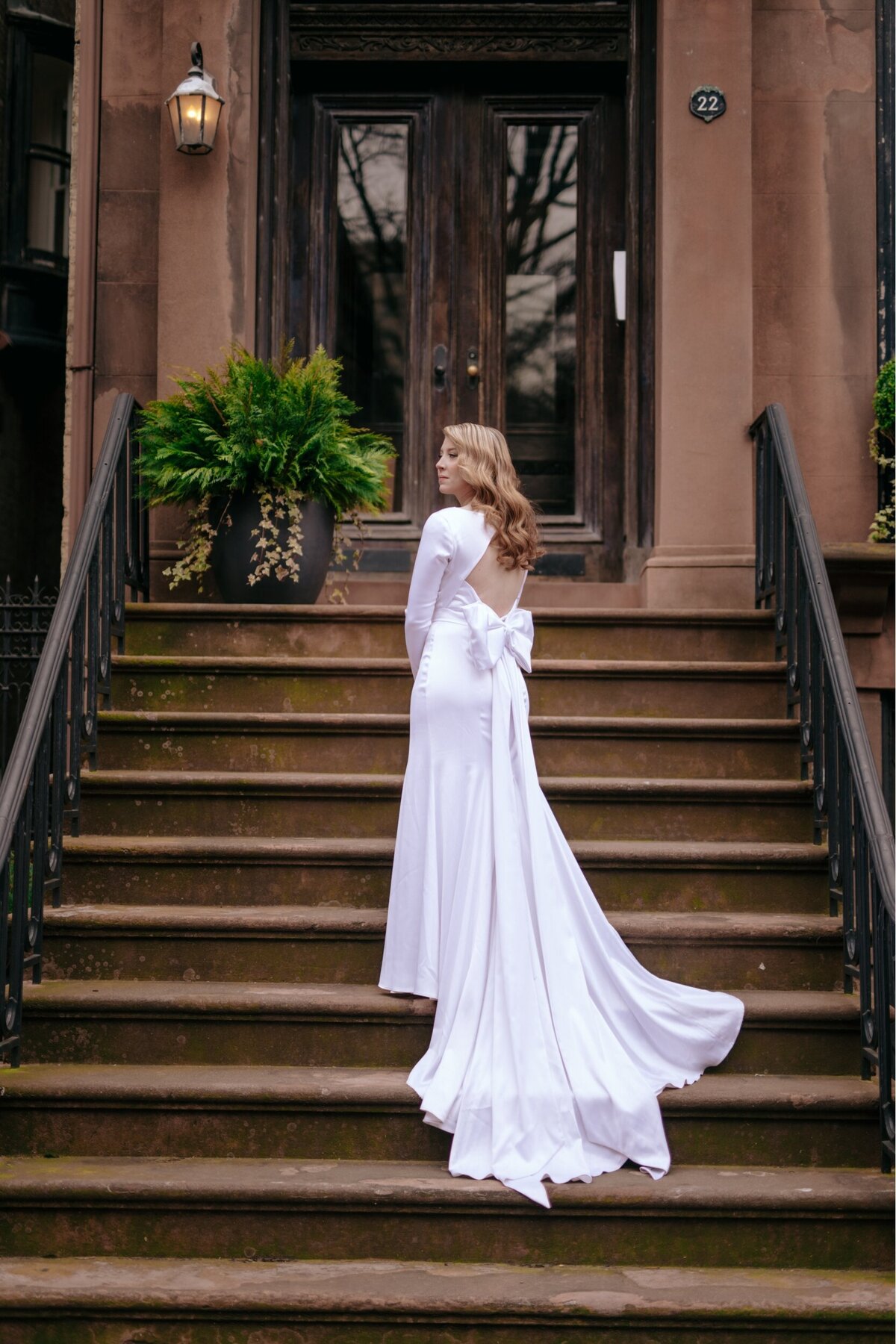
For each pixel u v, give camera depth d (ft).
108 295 19.06
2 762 20.18
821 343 19.04
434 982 11.24
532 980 10.75
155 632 16.25
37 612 20.53
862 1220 10.04
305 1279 9.65
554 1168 10.15
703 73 18.51
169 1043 11.57
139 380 18.98
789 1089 10.91
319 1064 11.52
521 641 12.01
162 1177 10.18
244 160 18.65
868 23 19.25
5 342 33.76
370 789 13.66
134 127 19.21
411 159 21.42
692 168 18.43
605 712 15.55
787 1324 9.35
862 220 19.13
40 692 12.16
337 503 17.17
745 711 15.51
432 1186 10.01
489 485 12.06
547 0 20.81
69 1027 11.60
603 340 21.08
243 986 12.08
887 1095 10.55
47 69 36.70
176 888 13.07
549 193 21.42
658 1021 11.19
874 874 10.74
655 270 19.17
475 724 11.65
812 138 19.17
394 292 21.44
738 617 16.30
